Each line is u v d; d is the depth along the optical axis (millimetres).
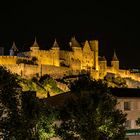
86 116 78812
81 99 80312
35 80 196875
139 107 106750
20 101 82312
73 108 79688
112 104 81812
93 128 78438
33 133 77812
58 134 79375
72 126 79062
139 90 116688
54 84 193625
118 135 79938
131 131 103375
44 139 78875
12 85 77250
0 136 74750
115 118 80500
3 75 77125
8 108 76000
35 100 79625
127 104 105562
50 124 80188
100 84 87188
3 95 75750
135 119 105812
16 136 74438
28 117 77125
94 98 81000
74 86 88375
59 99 104875
